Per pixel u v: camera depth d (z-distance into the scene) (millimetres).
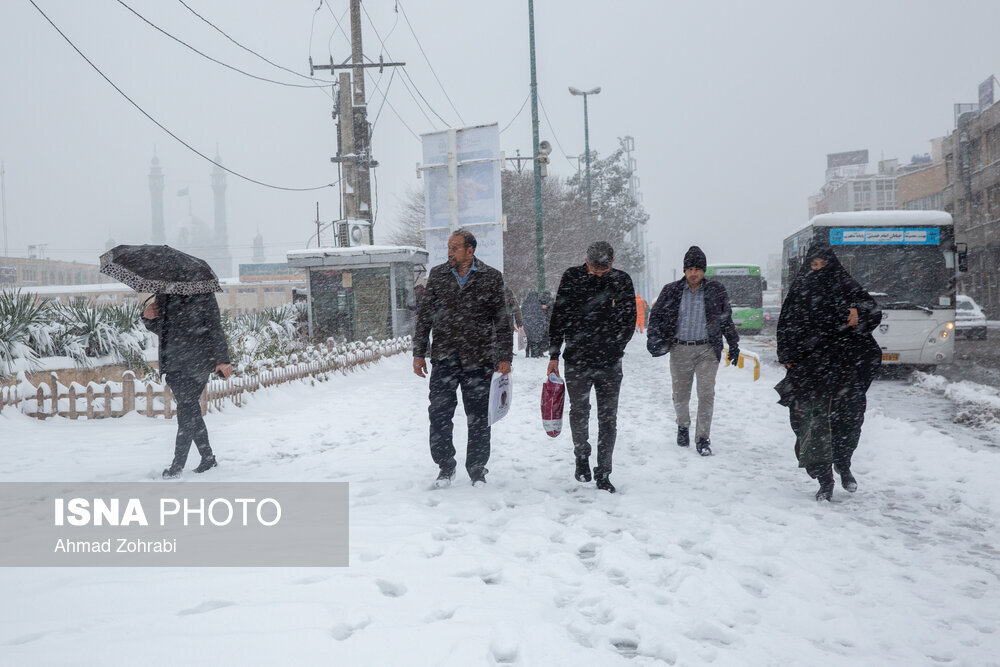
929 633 3408
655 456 7504
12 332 10484
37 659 2795
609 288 6039
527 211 42969
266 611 3297
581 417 6180
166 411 10133
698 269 7605
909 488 6254
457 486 6188
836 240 14695
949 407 10898
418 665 2820
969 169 47562
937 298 14391
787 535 4871
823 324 5910
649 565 4211
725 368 15531
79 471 6863
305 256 21625
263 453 7824
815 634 3404
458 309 6066
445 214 21906
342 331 21797
